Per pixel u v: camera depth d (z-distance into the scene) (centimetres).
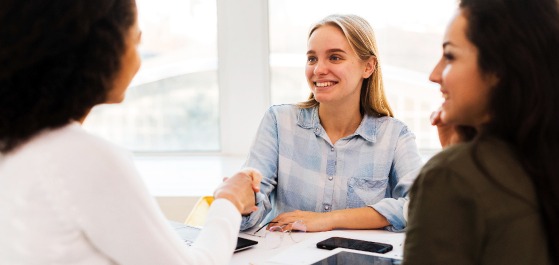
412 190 81
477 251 77
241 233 157
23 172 84
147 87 305
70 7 82
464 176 76
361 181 185
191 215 177
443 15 275
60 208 83
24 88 83
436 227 77
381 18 280
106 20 87
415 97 284
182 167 284
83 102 87
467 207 76
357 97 188
